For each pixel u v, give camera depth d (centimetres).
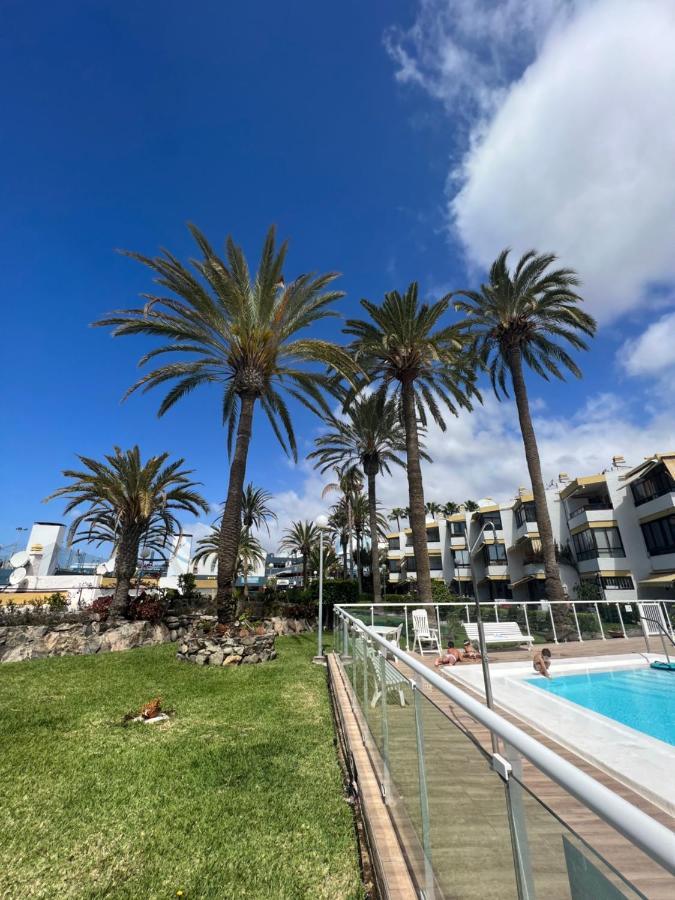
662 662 954
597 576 2605
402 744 286
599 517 2588
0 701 742
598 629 1228
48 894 285
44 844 337
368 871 308
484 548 3744
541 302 1750
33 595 2361
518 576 3475
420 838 237
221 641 1091
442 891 201
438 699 211
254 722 633
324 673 986
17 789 423
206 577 4203
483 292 1853
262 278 1297
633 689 816
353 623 580
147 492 1520
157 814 382
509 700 636
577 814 102
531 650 1066
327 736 577
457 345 1495
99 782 440
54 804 396
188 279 1184
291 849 335
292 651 1338
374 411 2262
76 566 3666
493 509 3750
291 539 4266
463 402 1706
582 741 458
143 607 1512
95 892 287
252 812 387
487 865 156
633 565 2434
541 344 1873
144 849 333
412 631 1137
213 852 331
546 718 545
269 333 1273
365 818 329
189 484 1672
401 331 1596
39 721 634
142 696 774
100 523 1869
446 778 199
